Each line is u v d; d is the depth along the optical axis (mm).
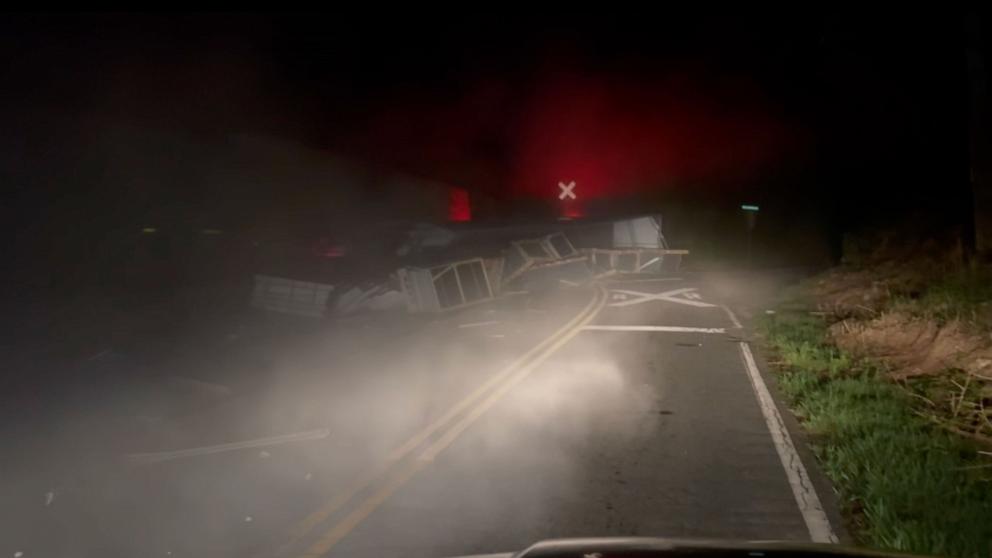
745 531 6945
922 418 10977
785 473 8641
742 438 10133
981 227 20219
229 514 7301
